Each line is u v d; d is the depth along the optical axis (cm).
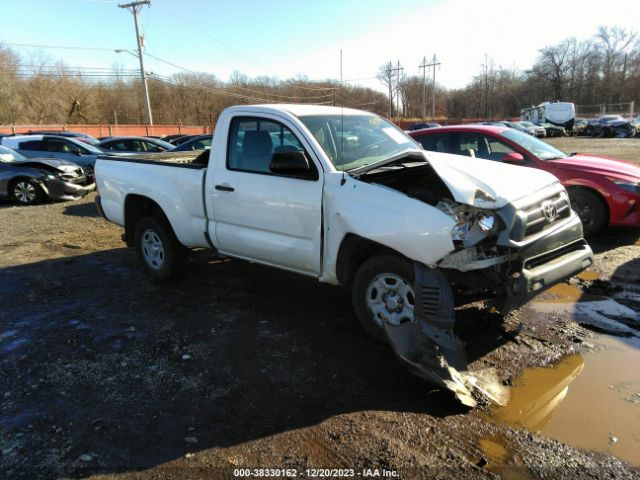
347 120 463
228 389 333
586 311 447
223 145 464
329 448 272
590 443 272
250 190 437
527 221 340
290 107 452
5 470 257
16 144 1372
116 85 6988
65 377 353
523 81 8769
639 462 256
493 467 255
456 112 10294
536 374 346
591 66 7969
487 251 333
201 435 285
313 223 397
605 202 645
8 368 366
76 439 283
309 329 423
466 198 326
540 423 291
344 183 377
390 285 370
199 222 493
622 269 551
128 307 484
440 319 323
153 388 337
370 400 317
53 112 6022
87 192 1248
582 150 2266
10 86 5425
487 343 390
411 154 380
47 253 699
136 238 570
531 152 690
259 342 401
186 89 7212
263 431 288
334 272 393
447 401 315
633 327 414
